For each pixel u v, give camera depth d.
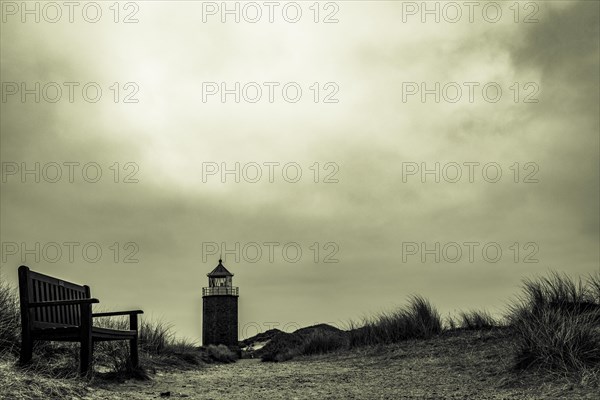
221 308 53.00
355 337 15.80
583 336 8.82
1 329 8.85
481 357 10.50
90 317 8.14
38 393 6.70
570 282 12.00
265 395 8.34
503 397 7.62
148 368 11.02
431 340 13.52
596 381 7.68
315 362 13.89
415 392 8.35
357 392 8.53
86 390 7.46
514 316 11.91
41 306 7.95
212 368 13.08
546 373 8.41
